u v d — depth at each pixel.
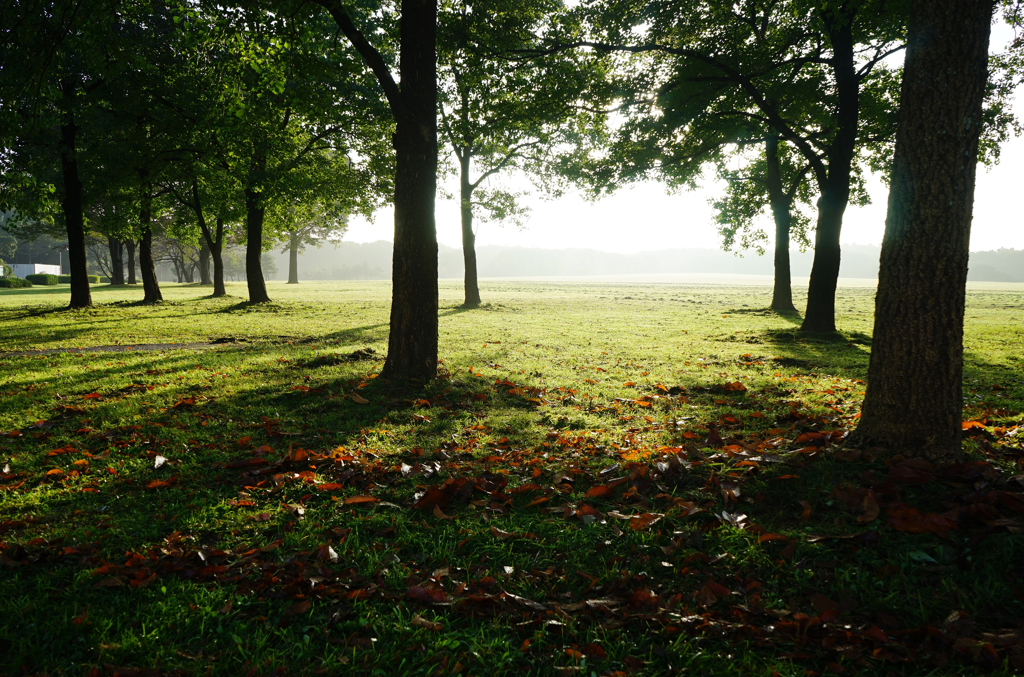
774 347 12.21
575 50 13.04
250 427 5.86
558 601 2.88
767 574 3.03
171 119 18.81
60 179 20.72
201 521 3.70
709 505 3.72
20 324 16.48
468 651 2.48
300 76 8.56
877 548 3.16
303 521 3.69
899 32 12.72
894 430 4.15
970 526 3.19
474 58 12.08
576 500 3.95
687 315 21.08
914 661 2.37
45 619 2.71
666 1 12.70
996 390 7.20
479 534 3.52
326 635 2.58
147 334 14.43
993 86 12.87
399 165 7.81
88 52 9.65
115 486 4.32
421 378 7.90
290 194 22.34
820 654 2.45
